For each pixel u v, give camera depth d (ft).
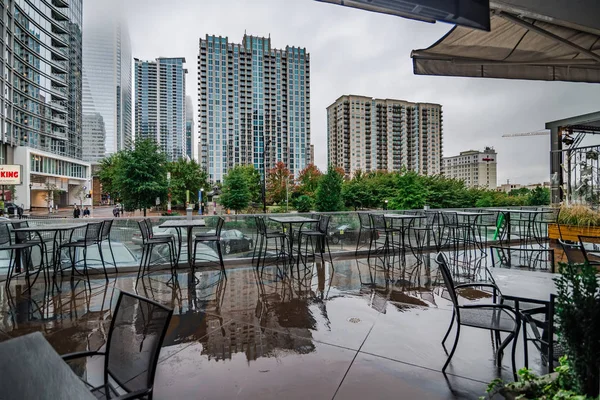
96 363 8.41
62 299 13.71
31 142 162.71
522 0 6.73
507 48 8.86
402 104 391.86
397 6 5.98
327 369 8.03
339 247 23.77
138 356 4.76
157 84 428.15
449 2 6.22
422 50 9.01
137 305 5.03
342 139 384.27
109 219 18.54
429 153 393.70
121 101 304.30
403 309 12.36
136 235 19.40
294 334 10.13
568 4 7.06
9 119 142.10
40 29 170.19
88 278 17.17
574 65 9.52
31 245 15.52
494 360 8.38
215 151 356.79
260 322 11.14
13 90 146.10
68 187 196.24
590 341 3.60
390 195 123.13
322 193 105.70
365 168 382.83
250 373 7.86
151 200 68.44
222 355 8.79
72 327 10.76
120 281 16.71
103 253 18.72
